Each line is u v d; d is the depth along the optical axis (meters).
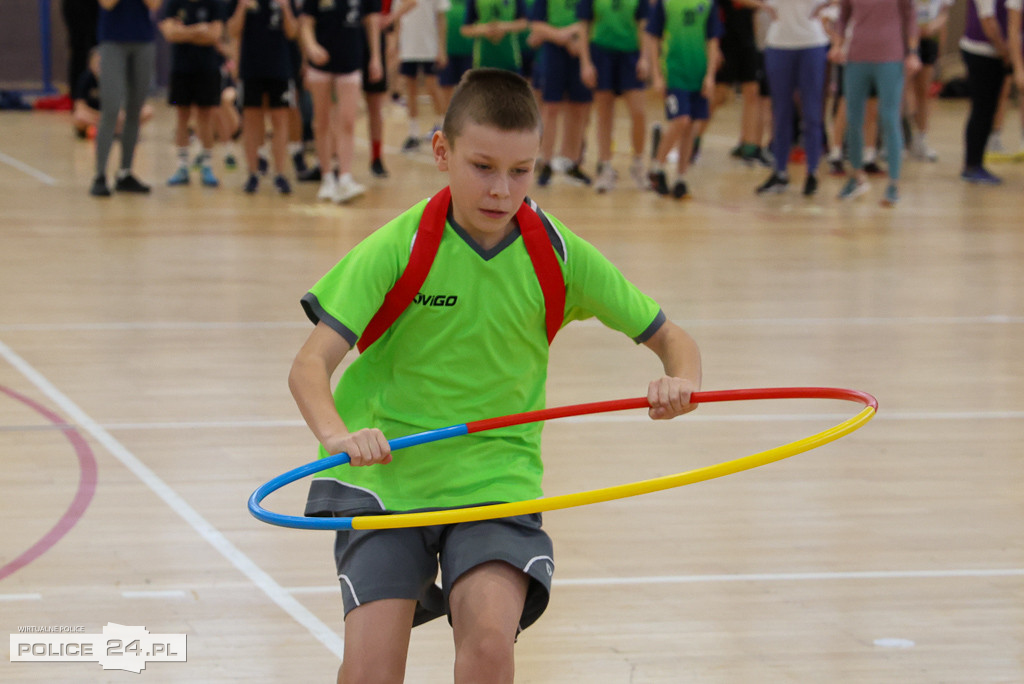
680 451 5.54
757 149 15.64
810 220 11.60
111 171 13.88
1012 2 12.41
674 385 2.71
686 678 3.53
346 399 2.83
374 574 2.59
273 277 8.84
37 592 4.00
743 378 6.62
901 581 4.23
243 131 12.48
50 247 9.73
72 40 17.50
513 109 2.53
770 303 8.34
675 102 12.47
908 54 11.96
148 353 6.91
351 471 2.78
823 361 7.01
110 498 4.84
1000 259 9.91
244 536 4.50
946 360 7.11
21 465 5.17
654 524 4.72
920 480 5.23
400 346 2.76
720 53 15.21
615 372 6.79
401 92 22.98
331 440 2.48
